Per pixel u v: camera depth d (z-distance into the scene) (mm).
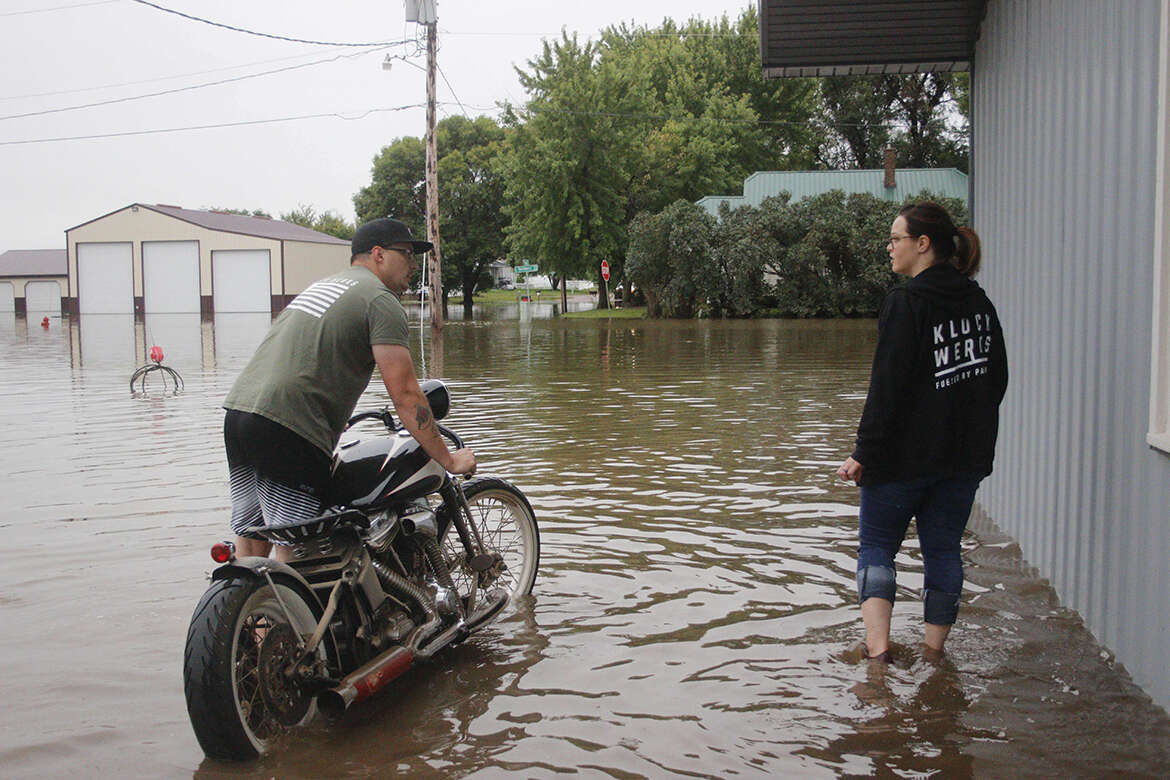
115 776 3207
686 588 5031
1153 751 3236
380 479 3977
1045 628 4406
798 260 37344
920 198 37844
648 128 51500
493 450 8961
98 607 4824
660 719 3543
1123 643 3930
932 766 3154
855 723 3479
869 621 4078
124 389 15328
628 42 64312
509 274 125938
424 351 22922
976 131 7215
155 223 57312
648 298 42688
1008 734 3375
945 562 4094
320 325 3756
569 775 3145
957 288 3961
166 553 5750
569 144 45812
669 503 6859
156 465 8594
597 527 6234
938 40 7492
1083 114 4582
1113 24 4156
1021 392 5738
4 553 5746
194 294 57500
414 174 61688
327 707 3496
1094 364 4324
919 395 3971
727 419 10844
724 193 53281
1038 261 5379
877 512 4121
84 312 58688
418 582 4121
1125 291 3947
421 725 3555
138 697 3818
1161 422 3504
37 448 9547
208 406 13000
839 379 15094
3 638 4414
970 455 3998
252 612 3391
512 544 5027
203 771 3244
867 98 58562
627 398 12945
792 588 5012
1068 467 4703
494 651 4246
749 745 3324
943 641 4090
